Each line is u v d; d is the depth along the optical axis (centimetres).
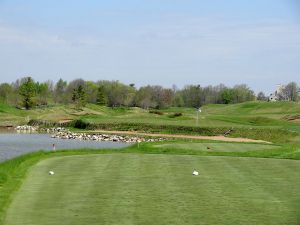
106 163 2545
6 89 16525
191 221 1309
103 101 16725
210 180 1969
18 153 4912
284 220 1320
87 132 8825
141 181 1930
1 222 1292
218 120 10056
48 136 8362
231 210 1434
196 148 3853
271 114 12250
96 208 1449
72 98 15988
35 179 1972
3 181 1855
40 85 17275
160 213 1392
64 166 2408
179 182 1912
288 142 6638
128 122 9606
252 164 2541
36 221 1303
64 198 1588
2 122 11706
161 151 3519
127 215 1371
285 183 1905
